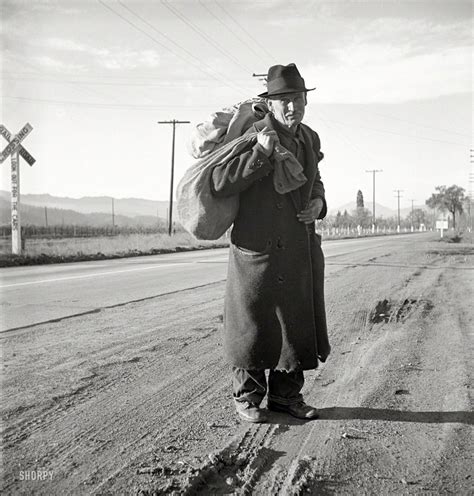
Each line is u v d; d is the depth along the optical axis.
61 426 3.77
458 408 4.14
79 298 9.82
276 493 2.87
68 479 2.99
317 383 4.82
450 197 142.88
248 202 3.82
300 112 3.78
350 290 10.66
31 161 20.97
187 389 4.61
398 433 3.68
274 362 3.80
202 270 15.69
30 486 2.91
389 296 9.87
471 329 7.05
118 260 21.53
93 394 4.46
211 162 3.73
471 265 17.00
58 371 5.11
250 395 3.96
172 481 2.94
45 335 6.67
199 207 3.73
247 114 3.94
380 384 4.75
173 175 45.09
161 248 28.38
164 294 10.30
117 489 2.87
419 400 4.34
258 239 3.79
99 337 6.55
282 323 3.81
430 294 10.18
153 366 5.30
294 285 3.83
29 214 134.12
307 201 3.90
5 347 6.04
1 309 8.59
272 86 3.76
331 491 2.90
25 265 19.34
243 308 3.83
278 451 3.39
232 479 3.01
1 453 3.33
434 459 3.29
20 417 3.93
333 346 6.18
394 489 2.93
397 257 20.86
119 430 3.70
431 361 5.48
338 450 3.40
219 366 5.30
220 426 3.79
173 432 3.67
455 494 2.88
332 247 31.20
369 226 123.56
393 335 6.72
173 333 6.76
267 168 3.63
